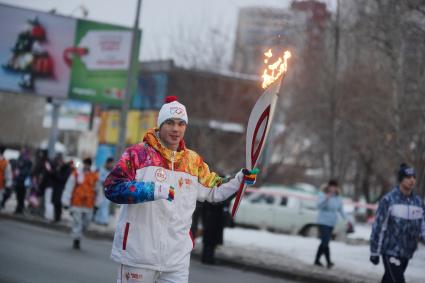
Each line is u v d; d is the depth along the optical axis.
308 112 25.98
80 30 32.81
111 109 37.34
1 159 18.56
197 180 5.66
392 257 9.16
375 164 25.62
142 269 5.39
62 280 10.85
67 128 57.56
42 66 32.47
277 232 22.62
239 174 5.64
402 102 18.05
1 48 32.16
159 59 35.00
